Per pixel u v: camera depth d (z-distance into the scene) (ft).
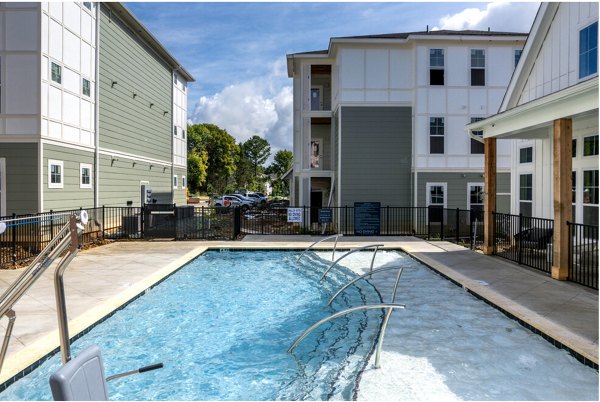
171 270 29.17
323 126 70.95
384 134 57.31
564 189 25.38
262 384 14.06
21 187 37.55
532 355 15.74
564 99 23.80
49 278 26.30
